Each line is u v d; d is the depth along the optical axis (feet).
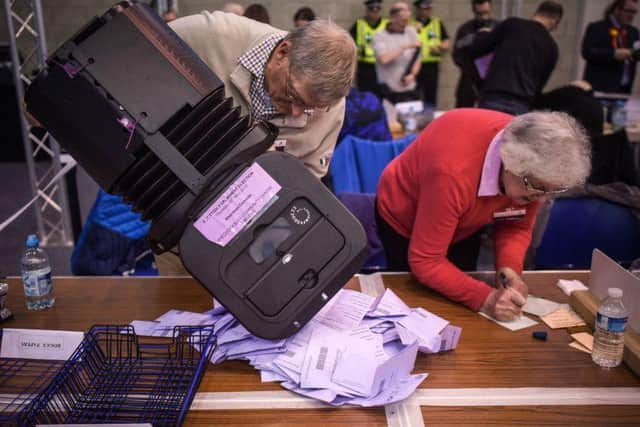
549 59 11.28
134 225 6.68
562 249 6.74
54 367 3.78
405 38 17.43
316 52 3.49
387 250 5.91
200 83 3.28
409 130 12.02
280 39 4.37
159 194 3.26
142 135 3.17
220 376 3.72
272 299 3.46
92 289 4.90
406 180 5.40
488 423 3.32
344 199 7.39
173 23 4.64
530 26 11.19
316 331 3.97
